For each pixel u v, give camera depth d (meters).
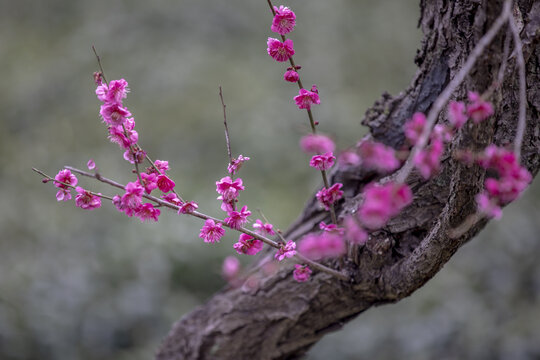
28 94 5.64
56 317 3.07
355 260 1.36
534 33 1.12
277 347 1.65
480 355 2.89
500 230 3.56
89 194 1.13
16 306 3.07
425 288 3.44
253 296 1.61
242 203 4.36
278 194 4.61
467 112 0.93
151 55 5.92
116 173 4.45
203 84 5.64
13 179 4.62
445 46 1.27
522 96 0.95
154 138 5.18
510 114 1.21
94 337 3.09
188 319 1.77
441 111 1.25
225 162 4.92
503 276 3.30
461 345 2.97
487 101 0.92
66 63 5.93
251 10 6.54
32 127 5.36
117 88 1.06
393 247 1.34
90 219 4.01
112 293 3.35
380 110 1.39
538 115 1.21
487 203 0.94
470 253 3.51
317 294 1.50
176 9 6.38
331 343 3.18
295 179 4.79
